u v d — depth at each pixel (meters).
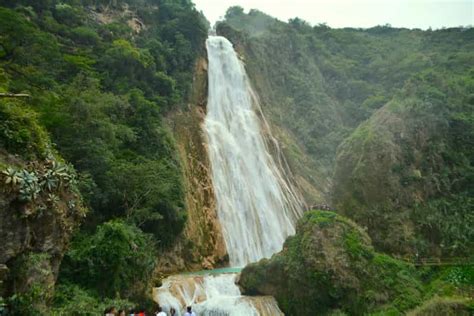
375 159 30.72
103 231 19.28
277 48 62.50
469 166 30.19
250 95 50.34
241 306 20.33
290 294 21.06
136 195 23.92
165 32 45.06
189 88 41.78
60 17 37.53
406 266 21.58
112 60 33.56
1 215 12.65
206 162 37.16
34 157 14.84
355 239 21.48
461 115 32.53
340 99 62.84
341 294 19.83
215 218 33.44
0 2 34.50
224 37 55.56
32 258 13.57
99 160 22.95
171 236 26.73
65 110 23.31
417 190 29.02
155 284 21.47
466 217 27.47
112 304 16.95
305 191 45.31
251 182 39.72
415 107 32.53
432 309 17.45
